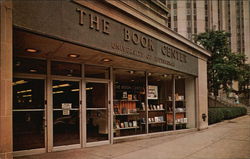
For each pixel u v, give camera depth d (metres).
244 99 39.28
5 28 4.75
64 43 6.15
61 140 7.72
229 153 7.38
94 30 6.82
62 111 7.82
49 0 5.59
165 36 10.48
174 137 10.69
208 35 23.36
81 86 8.37
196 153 7.41
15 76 6.92
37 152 7.13
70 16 6.11
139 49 8.77
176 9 46.84
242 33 70.62
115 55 7.66
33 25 5.21
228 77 22.28
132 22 8.39
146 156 7.01
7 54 4.75
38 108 7.29
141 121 10.55
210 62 23.19
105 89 9.09
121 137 9.36
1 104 4.68
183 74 12.73
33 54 7.18
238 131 12.66
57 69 7.86
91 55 7.57
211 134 11.55
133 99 10.35
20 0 5.02
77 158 6.67
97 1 6.90
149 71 11.20
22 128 6.94
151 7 11.94
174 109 12.40
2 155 4.63
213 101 28.59
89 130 8.45
